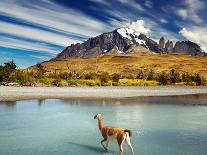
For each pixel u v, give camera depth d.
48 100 46.59
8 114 30.48
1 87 69.00
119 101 48.09
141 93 70.00
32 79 85.75
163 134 21.66
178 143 18.75
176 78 144.88
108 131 16.30
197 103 47.31
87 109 36.25
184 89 99.31
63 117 29.36
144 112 34.44
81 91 66.62
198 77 146.75
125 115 31.50
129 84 113.25
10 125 24.44
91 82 99.19
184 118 30.05
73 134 21.27
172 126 25.08
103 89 77.56
